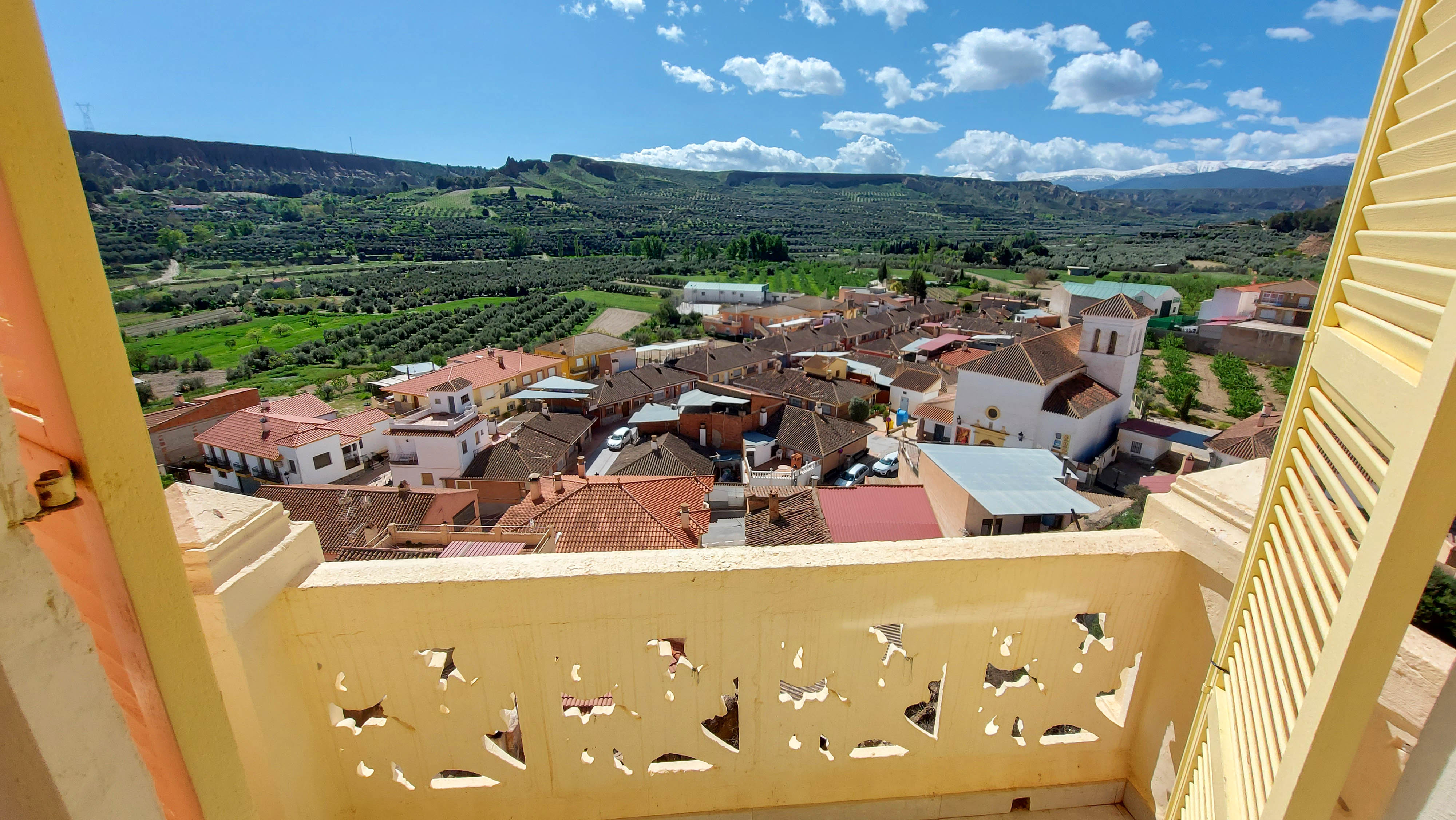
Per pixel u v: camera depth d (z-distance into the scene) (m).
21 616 1.05
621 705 2.75
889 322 68.25
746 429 39.62
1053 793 3.13
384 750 2.76
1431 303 1.29
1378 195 1.64
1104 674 2.98
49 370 1.18
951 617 2.76
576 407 46.81
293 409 40.69
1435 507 1.22
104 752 1.21
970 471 20.69
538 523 19.00
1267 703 1.79
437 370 47.53
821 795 3.00
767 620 2.65
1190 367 51.34
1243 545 2.47
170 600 1.43
